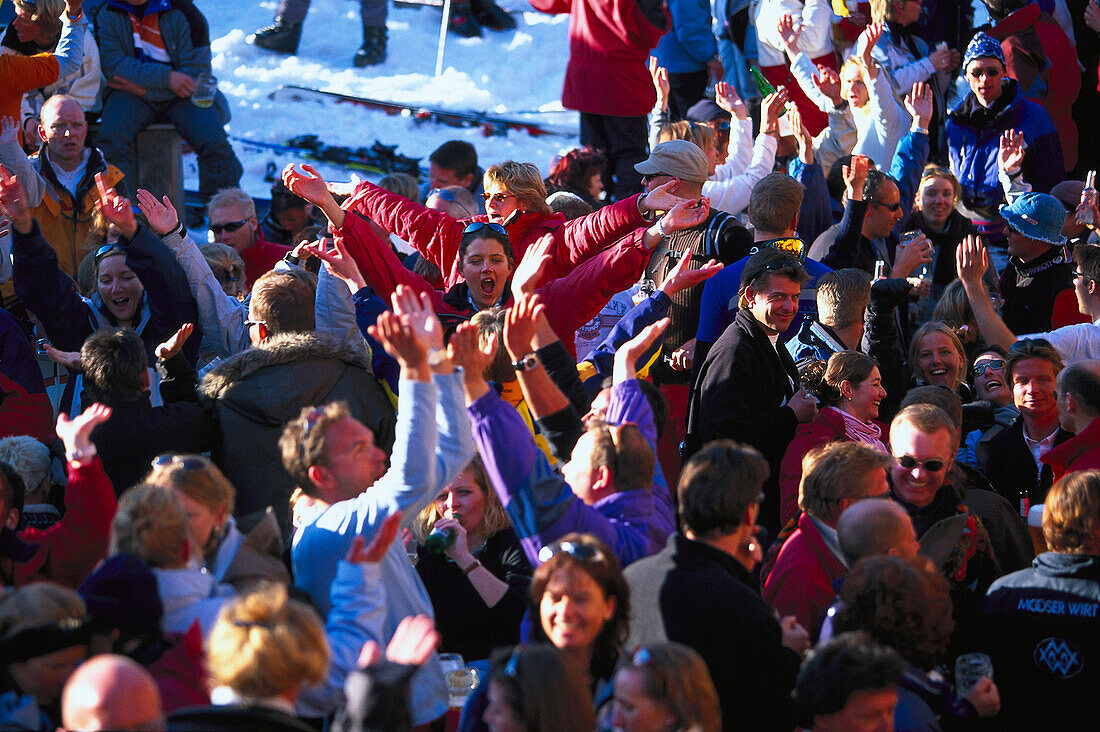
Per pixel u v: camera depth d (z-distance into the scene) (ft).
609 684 32.42
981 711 37.17
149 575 32.91
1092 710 38.75
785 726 34.60
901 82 94.53
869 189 72.59
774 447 52.95
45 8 79.30
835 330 60.23
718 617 34.35
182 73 93.76
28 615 30.86
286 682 28.89
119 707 26.27
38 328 66.49
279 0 120.57
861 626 34.78
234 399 49.88
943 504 45.75
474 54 123.03
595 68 96.32
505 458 38.06
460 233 62.90
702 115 96.78
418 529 46.65
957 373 59.62
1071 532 39.68
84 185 76.02
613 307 67.46
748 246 64.64
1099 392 50.80
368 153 107.04
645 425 43.57
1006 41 98.12
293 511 46.42
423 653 30.55
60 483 56.49
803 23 98.78
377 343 54.19
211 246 69.87
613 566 33.53
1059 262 70.54
